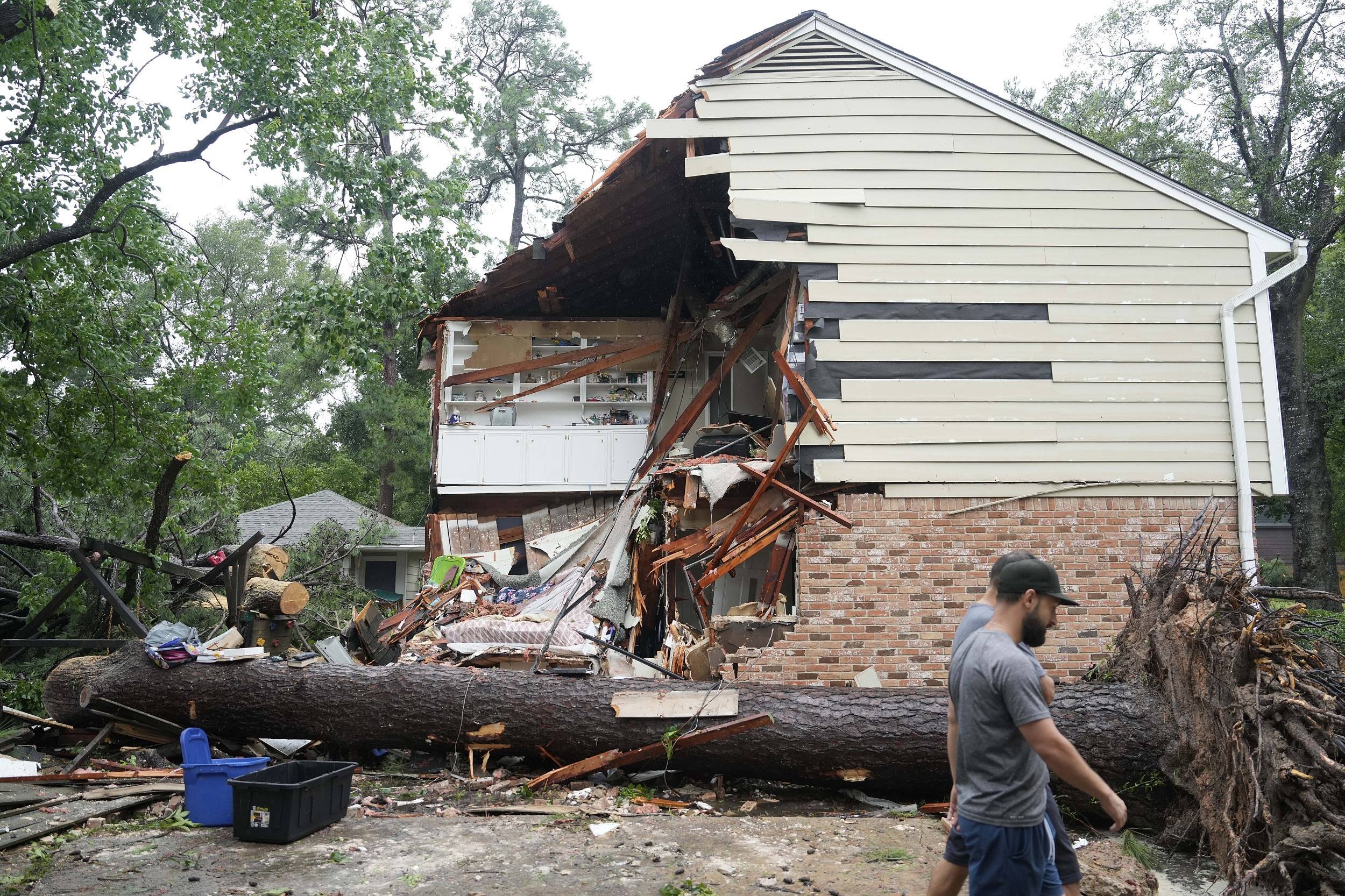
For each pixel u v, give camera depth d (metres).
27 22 11.47
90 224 12.60
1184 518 9.17
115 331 13.52
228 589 9.72
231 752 7.69
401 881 4.77
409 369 29.59
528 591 11.38
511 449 13.33
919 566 9.09
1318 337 26.03
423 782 7.17
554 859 5.19
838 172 9.84
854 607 9.02
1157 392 9.41
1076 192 9.77
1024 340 9.48
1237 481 9.21
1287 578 25.61
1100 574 9.06
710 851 5.36
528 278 13.06
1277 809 5.07
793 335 9.81
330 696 7.32
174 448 13.14
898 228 9.70
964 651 3.36
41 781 6.63
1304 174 23.48
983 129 9.89
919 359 9.41
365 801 6.54
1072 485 9.20
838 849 5.47
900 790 6.96
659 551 10.22
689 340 13.23
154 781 6.78
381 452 27.41
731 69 10.14
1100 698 6.29
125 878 4.78
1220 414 9.39
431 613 11.30
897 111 9.96
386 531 20.73
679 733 6.85
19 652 10.34
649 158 11.02
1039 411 9.34
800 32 10.15
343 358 14.36
